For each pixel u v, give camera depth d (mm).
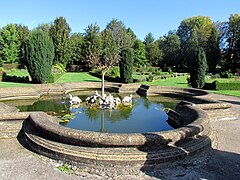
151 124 10227
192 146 6262
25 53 23406
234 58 46688
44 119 7676
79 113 12031
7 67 47531
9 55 56094
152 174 5504
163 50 63312
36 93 17891
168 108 13844
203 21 62031
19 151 6828
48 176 5383
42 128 6816
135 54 53344
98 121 10570
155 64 62062
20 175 5395
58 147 6160
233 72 46156
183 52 56938
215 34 48156
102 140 5832
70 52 49250
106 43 47594
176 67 57812
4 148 7082
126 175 5473
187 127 6770
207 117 8188
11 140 7816
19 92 17344
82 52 49625
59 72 35156
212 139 7332
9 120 8438
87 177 5418
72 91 22250
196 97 14195
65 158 5980
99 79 31531
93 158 5656
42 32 23438
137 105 14727
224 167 5848
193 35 55812
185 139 6547
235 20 47062
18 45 56531
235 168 5797
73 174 5539
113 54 42625
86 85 23797
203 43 50875
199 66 23031
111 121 10625
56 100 16719
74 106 13750
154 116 11680
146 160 5621
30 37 23047
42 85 20078
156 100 17281
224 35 49500
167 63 60531
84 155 5738
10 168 5742
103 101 14008
